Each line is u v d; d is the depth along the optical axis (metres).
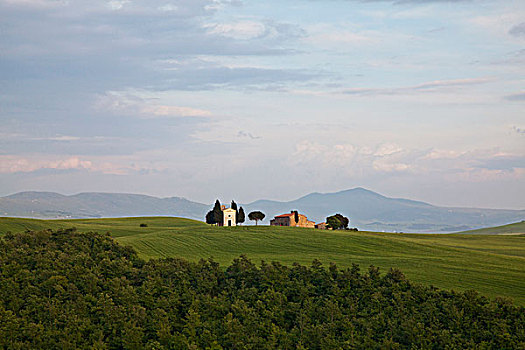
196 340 72.06
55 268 89.19
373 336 72.38
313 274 89.81
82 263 92.50
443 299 79.00
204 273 90.38
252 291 83.69
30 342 71.44
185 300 82.31
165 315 77.38
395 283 84.50
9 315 74.56
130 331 72.00
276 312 77.88
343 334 72.06
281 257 106.19
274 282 86.81
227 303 80.81
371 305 79.25
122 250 101.88
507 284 85.88
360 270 94.06
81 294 82.25
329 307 77.50
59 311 77.50
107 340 72.62
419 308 77.62
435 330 71.44
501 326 69.81
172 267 93.12
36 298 80.25
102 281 86.50
